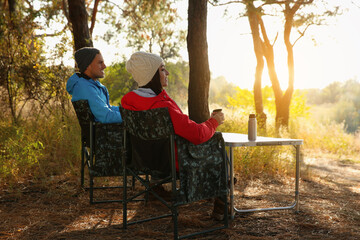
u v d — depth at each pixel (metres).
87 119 3.33
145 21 14.64
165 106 2.26
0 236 2.44
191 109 4.85
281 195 3.81
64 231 2.58
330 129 11.01
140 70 2.41
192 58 4.79
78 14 5.86
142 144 2.43
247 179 4.64
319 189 4.28
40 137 5.31
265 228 2.67
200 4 4.70
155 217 2.80
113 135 3.25
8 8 10.25
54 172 4.48
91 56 3.53
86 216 2.96
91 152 3.33
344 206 3.39
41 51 6.90
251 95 14.98
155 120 2.26
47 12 9.00
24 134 5.11
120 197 3.60
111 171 3.26
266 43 9.91
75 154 4.84
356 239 2.46
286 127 9.50
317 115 34.53
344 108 35.72
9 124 5.62
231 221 2.83
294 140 2.96
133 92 2.43
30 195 3.53
